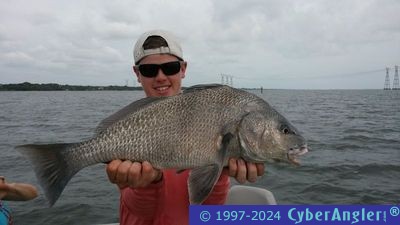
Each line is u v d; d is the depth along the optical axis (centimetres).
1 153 320
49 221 167
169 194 73
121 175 64
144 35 85
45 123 599
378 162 263
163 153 67
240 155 69
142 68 84
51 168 69
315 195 195
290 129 72
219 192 73
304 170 238
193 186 65
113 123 69
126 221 79
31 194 101
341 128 491
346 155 293
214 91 70
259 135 69
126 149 67
